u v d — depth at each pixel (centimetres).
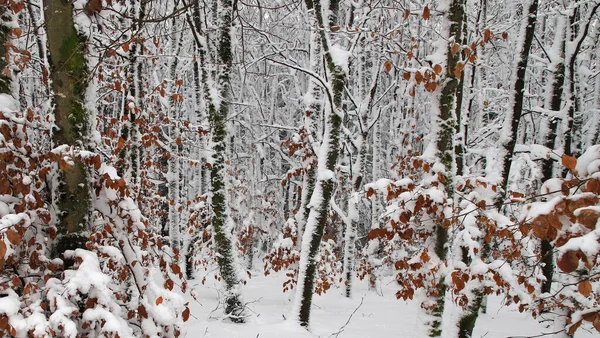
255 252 2408
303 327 689
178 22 1172
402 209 449
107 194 387
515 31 1216
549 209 223
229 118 736
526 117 1221
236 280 716
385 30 1241
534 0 558
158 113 979
